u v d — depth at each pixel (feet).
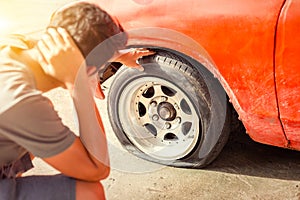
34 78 4.61
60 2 18.26
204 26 6.78
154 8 7.13
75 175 5.12
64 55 4.58
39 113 4.43
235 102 7.10
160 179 8.56
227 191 8.09
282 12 6.16
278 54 6.34
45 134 4.52
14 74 4.44
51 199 5.24
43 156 4.67
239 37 6.55
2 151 4.92
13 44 4.72
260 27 6.35
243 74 6.75
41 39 4.66
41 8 17.53
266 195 7.89
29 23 16.05
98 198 5.45
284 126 6.88
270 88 6.64
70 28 4.61
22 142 4.54
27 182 5.37
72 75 4.65
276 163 8.73
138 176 8.71
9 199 5.13
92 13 4.68
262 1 6.32
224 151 9.18
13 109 4.29
